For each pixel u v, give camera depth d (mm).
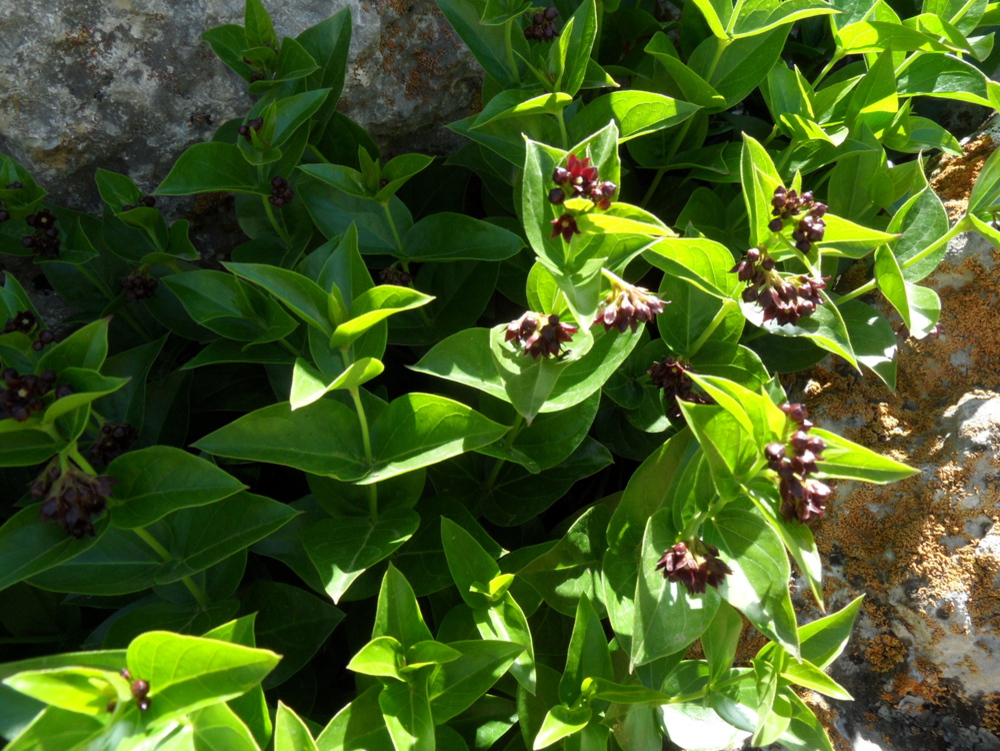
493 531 381
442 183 441
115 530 302
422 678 291
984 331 371
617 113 359
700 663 326
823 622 306
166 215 416
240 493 301
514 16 350
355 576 295
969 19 405
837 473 263
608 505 350
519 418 331
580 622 309
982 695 337
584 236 281
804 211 287
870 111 386
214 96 400
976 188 335
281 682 321
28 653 354
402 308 262
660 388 362
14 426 248
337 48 383
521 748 333
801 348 391
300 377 265
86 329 251
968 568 333
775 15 367
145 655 225
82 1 363
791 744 315
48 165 387
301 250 380
